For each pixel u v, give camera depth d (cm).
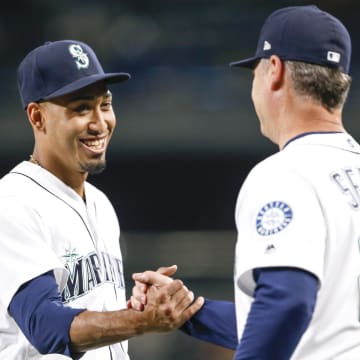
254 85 1255
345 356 1109
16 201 1457
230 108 6141
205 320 1420
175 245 5403
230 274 5309
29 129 6091
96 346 1377
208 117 6094
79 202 1529
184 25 6600
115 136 6106
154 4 6700
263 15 6619
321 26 1196
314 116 1197
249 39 6512
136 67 6406
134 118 6116
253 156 6153
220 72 6328
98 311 1374
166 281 1372
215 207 6719
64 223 1485
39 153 1530
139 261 5366
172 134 6103
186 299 1380
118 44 6531
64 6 6762
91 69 1497
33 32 6712
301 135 1191
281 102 1208
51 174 1515
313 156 1162
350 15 6581
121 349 1545
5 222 1434
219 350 4544
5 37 6694
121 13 6706
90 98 1473
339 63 1196
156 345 4588
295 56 1191
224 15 6619
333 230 1125
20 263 1409
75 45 1510
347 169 1166
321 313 1122
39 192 1489
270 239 1102
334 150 1178
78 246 1490
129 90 6259
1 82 6394
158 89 6259
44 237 1453
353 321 1121
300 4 6612
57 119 1477
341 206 1135
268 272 1094
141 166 6519
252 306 1093
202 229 6750
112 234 1592
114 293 1538
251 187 1147
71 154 1491
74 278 1470
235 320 1399
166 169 6594
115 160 6228
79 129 1471
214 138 6106
